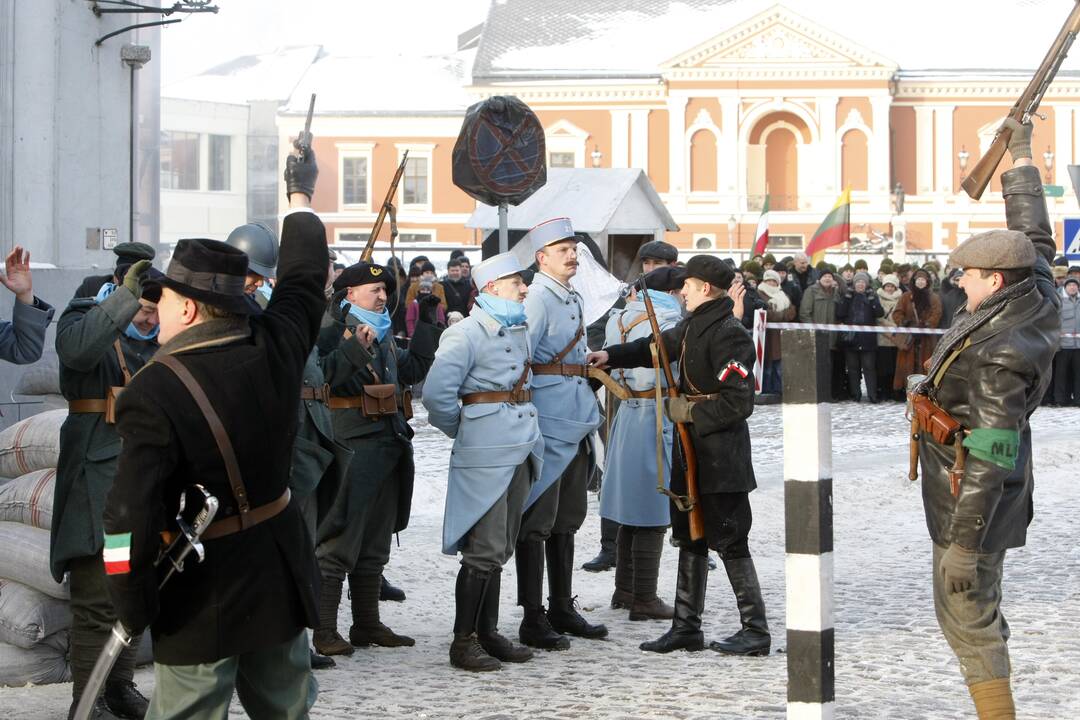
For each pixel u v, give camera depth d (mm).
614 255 17125
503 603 8836
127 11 12859
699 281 7410
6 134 12273
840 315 22719
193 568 4184
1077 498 13180
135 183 13617
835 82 65312
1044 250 6191
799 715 4516
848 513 12523
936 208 66125
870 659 7039
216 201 39406
